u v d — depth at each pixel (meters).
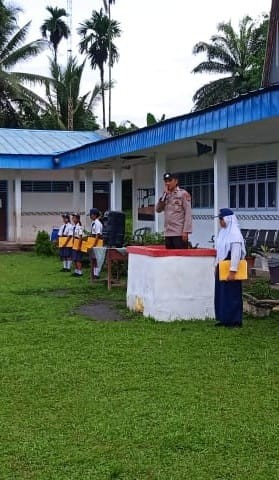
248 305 9.56
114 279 13.82
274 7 19.72
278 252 14.01
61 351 7.33
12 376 6.36
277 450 4.51
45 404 5.52
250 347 7.41
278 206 15.24
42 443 4.67
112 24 53.66
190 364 6.70
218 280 8.71
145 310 9.53
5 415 5.27
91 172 23.39
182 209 9.55
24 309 10.30
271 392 5.75
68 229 15.84
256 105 10.48
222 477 4.12
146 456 4.43
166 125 14.29
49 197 26.17
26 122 40.19
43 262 18.72
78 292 12.23
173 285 9.12
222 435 4.77
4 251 23.12
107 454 4.48
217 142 14.01
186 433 4.81
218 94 43.81
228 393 5.73
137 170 23.72
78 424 5.04
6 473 4.20
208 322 8.99
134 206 24.05
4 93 38.12
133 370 6.50
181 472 4.19
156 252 9.09
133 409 5.34
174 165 20.67
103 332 8.33
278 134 13.49
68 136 27.83
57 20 56.62
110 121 49.72
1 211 25.58
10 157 23.47
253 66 42.31
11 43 37.59
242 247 8.55
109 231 13.47
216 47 44.97
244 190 16.73
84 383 6.09
